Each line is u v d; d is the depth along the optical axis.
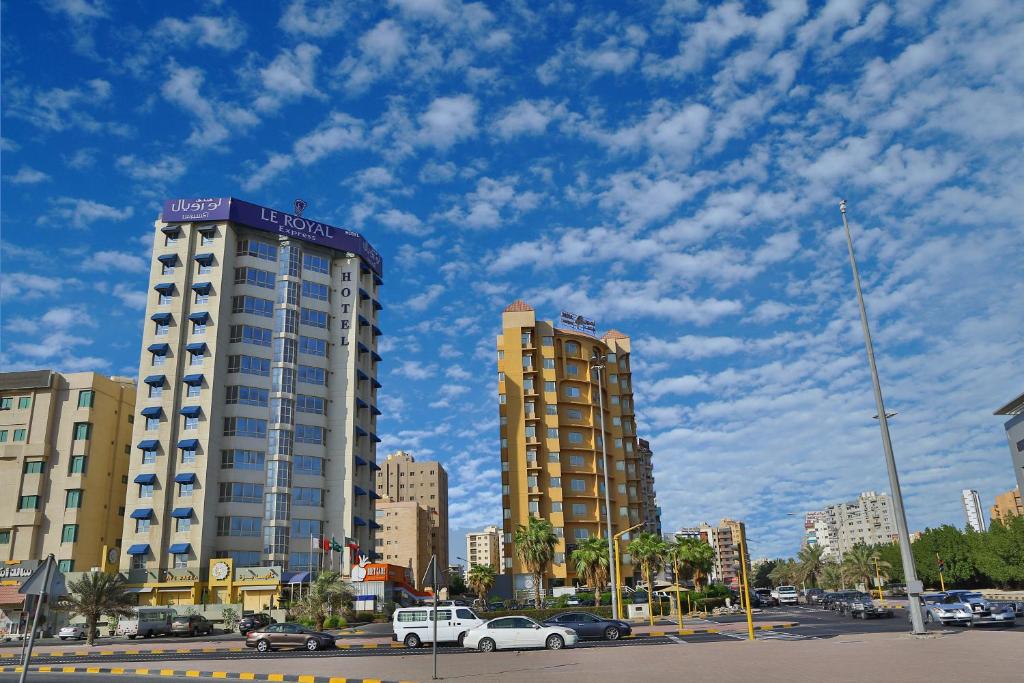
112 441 94.19
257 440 90.94
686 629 47.88
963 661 22.27
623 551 114.44
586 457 116.25
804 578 162.12
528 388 115.31
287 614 71.81
